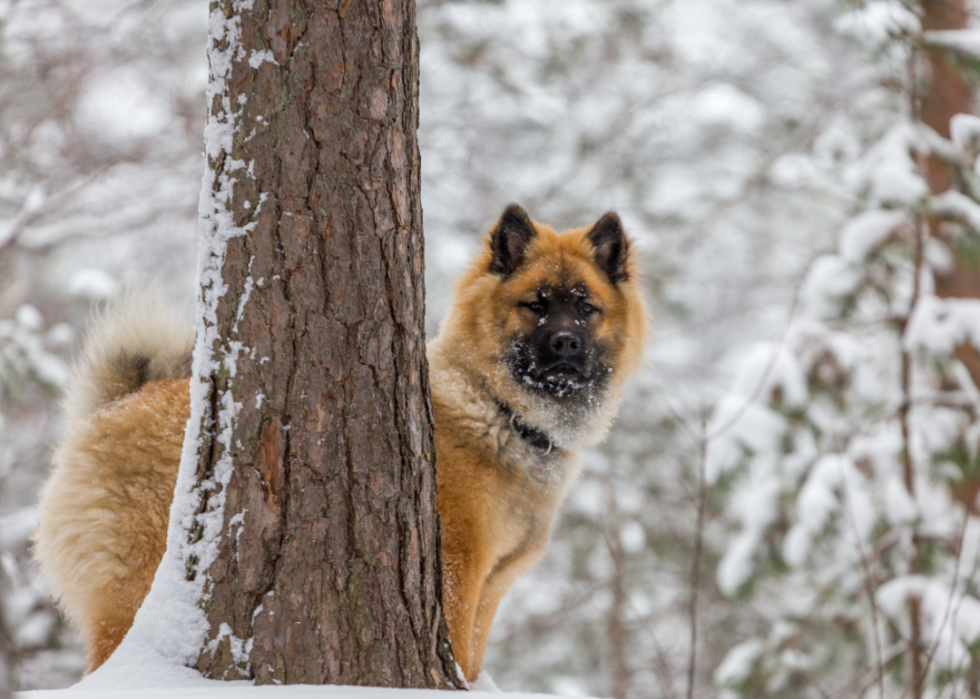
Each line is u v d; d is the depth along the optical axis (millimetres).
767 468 12422
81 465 6629
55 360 13117
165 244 20406
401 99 4887
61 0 15656
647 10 19594
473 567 6805
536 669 16672
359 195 4699
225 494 4559
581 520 16250
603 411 8023
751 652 12031
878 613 10867
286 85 4578
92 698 3891
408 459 4844
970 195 12453
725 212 20781
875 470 11891
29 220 15492
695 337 22141
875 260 12359
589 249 8352
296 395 4570
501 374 7434
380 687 4395
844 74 20109
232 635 4484
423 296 5105
